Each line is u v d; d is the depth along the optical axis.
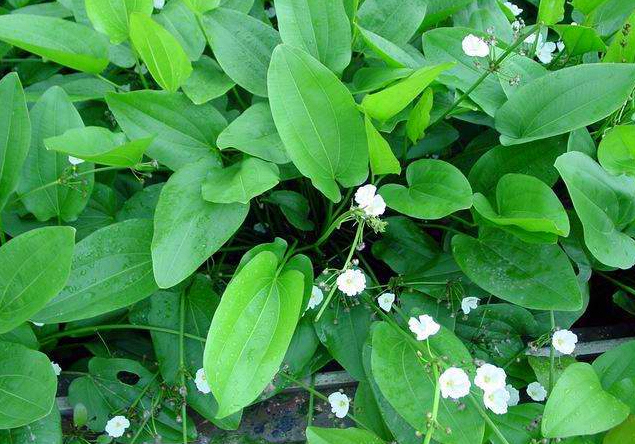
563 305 0.50
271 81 0.50
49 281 0.45
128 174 0.65
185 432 0.49
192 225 0.50
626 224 0.53
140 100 0.55
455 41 0.62
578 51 0.63
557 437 0.45
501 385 0.45
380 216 0.63
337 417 0.54
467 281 0.56
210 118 0.57
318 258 0.63
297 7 0.57
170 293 0.55
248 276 0.47
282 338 0.45
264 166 0.52
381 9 0.64
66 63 0.57
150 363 0.57
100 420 0.52
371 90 0.56
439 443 0.48
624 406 0.46
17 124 0.52
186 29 0.62
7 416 0.45
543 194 0.50
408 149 0.62
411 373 0.48
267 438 0.54
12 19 0.55
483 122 0.61
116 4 0.57
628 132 0.51
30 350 0.47
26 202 0.55
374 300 0.56
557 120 0.54
